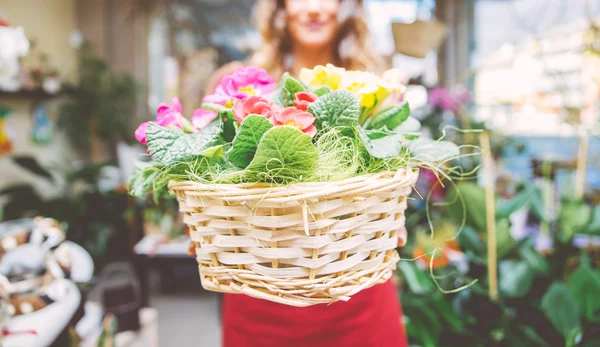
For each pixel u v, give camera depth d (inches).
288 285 21.6
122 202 134.0
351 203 21.6
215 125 24.9
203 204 22.0
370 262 23.3
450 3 171.6
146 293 111.7
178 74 189.5
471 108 129.9
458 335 46.0
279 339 34.3
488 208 46.1
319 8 46.3
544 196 59.1
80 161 181.6
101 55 189.8
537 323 46.1
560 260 53.5
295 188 20.6
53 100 164.1
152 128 23.3
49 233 49.2
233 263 22.4
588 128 56.6
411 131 29.3
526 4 89.3
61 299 45.8
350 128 24.0
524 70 81.0
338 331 33.8
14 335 41.3
